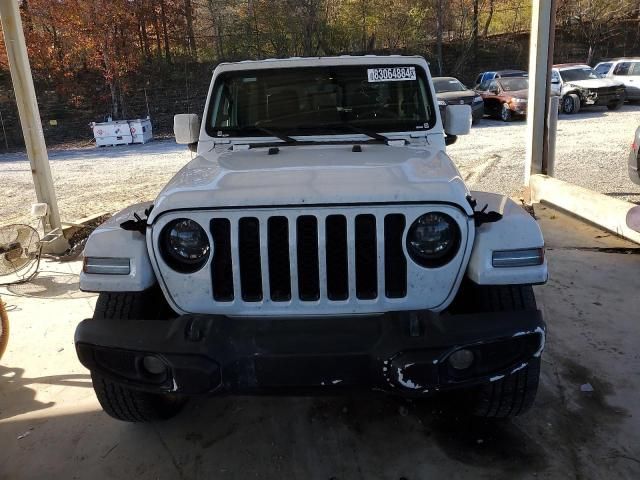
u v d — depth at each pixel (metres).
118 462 2.90
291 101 3.82
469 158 11.99
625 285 4.88
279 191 2.44
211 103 3.86
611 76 21.20
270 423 3.19
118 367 2.46
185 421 3.23
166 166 13.82
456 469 2.75
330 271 2.46
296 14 28.30
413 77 3.83
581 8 31.67
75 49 24.88
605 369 3.56
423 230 2.42
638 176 7.56
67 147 20.45
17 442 3.09
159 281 2.52
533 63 7.74
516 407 2.80
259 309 2.47
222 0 29.33
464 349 2.30
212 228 2.44
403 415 3.21
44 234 6.60
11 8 5.98
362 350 2.27
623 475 2.65
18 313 4.88
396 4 29.67
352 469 2.79
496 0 33.19
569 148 12.37
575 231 6.58
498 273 2.41
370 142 3.67
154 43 29.28
